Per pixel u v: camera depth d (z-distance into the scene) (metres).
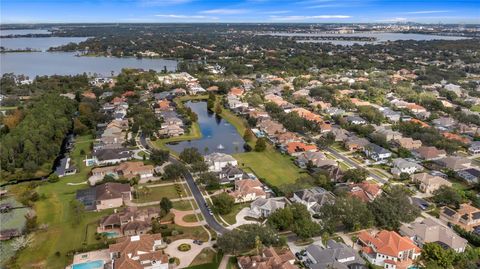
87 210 149.00
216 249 123.25
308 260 116.38
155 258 113.31
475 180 171.12
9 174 185.88
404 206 138.12
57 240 129.12
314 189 159.00
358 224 131.12
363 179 172.62
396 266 113.31
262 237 120.69
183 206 152.38
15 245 124.31
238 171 178.62
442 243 124.31
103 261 117.38
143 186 170.38
